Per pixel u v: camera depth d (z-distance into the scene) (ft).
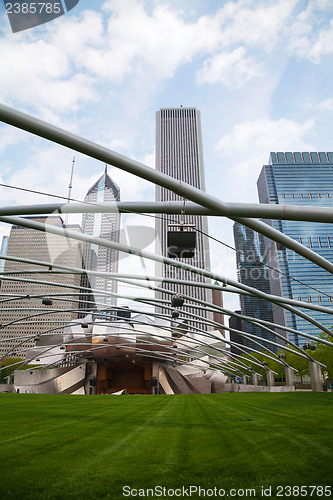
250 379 266.77
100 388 247.70
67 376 231.71
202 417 47.11
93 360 245.45
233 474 20.25
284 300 107.76
